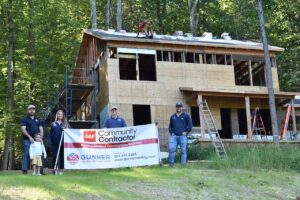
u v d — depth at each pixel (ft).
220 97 92.73
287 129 97.66
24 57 102.37
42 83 102.22
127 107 86.58
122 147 55.52
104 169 54.95
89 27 138.21
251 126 94.07
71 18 118.52
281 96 92.94
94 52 96.58
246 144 84.28
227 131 98.68
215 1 145.79
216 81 93.40
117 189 42.91
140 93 88.07
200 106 86.02
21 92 104.99
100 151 54.90
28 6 109.91
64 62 115.24
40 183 41.96
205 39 101.50
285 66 133.28
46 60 108.37
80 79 107.34
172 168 54.85
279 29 137.49
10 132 94.99
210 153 74.02
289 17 136.98
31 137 50.75
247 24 139.03
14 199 37.17
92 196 39.63
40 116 103.96
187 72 92.07
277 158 60.95
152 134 56.18
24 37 106.22
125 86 87.45
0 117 97.40
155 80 96.43
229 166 58.59
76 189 41.14
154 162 55.57
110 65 87.45
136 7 147.64
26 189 39.78
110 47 88.53
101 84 91.56
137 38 89.71
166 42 90.58
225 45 94.43
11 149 96.94
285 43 135.33
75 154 54.03
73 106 98.99
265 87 95.76
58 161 53.21
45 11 107.45
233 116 93.35
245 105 93.09
